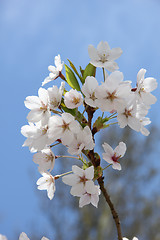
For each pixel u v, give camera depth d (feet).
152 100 1.74
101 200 5.71
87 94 1.64
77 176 1.65
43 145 1.66
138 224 5.89
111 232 5.56
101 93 1.63
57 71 1.80
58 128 1.63
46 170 1.72
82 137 1.62
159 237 5.73
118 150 1.76
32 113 1.68
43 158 1.72
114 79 1.62
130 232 5.87
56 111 1.69
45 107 1.68
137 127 1.68
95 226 5.70
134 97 1.65
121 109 1.63
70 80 1.77
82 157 1.74
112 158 1.76
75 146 1.63
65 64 1.78
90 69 1.73
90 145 1.62
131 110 1.67
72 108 1.66
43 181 1.78
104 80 1.69
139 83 1.71
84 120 1.71
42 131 1.69
